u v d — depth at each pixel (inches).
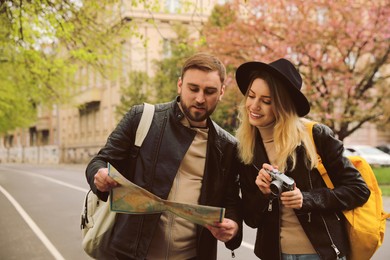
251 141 107.8
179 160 101.7
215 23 896.3
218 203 105.0
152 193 100.7
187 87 100.0
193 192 103.3
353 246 103.0
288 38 676.1
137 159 103.7
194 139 104.6
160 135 103.0
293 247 103.5
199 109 100.3
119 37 463.8
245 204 109.0
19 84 735.1
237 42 712.4
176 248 103.3
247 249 265.1
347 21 680.4
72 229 326.0
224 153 106.2
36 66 581.9
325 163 103.5
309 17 712.4
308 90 676.1
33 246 273.3
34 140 2760.8
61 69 594.2
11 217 382.6
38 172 1141.7
